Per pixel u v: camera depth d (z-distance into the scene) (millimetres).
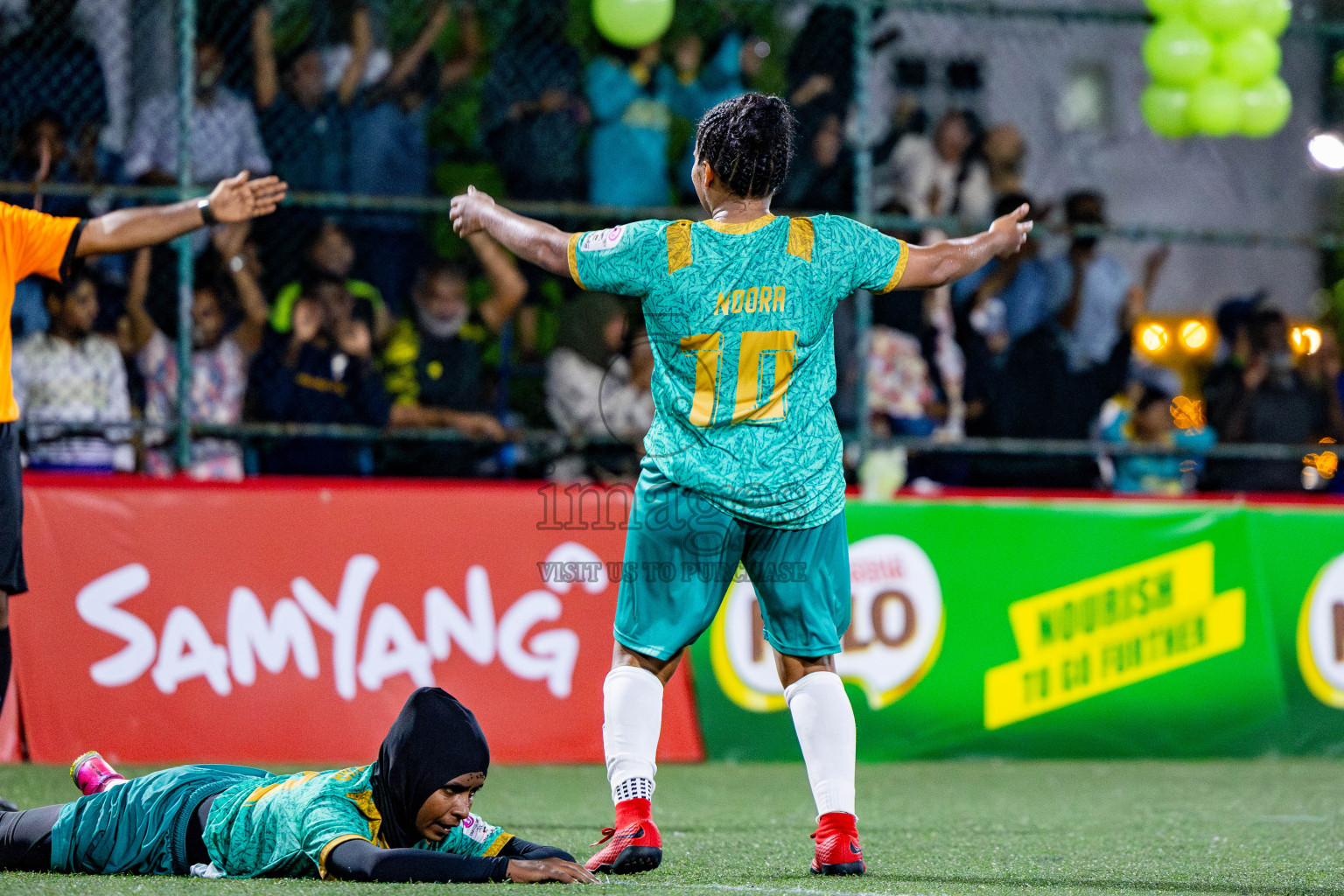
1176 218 46750
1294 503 29219
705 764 25578
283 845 12352
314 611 24531
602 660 25516
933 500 27109
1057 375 30938
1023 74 44969
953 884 13383
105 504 24141
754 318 13375
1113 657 27281
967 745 26422
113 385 26750
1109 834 17703
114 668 23734
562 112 30109
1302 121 44531
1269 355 32469
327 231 27750
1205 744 27391
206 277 28000
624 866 13500
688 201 31281
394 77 29562
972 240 14281
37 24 28000
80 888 11969
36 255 15656
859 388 28016
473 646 25062
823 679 14016
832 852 13656
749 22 33594
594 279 13523
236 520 24562
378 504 25109
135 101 29312
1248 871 14586
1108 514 27656
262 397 27656
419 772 12320
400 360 28391
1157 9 29828
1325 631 28391
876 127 41969
